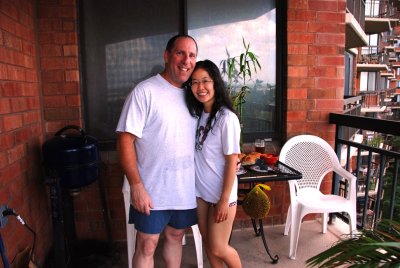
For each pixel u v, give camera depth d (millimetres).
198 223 1795
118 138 1558
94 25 2586
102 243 2590
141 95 1508
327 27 2805
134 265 1713
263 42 2838
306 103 2852
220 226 1714
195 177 1717
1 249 1416
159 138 1538
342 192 2910
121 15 2615
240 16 2779
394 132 2164
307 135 2707
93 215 2660
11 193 1771
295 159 2639
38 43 2416
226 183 1614
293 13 2742
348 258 1133
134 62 2666
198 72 1562
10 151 1778
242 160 2264
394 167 2303
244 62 2604
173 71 1535
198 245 2211
